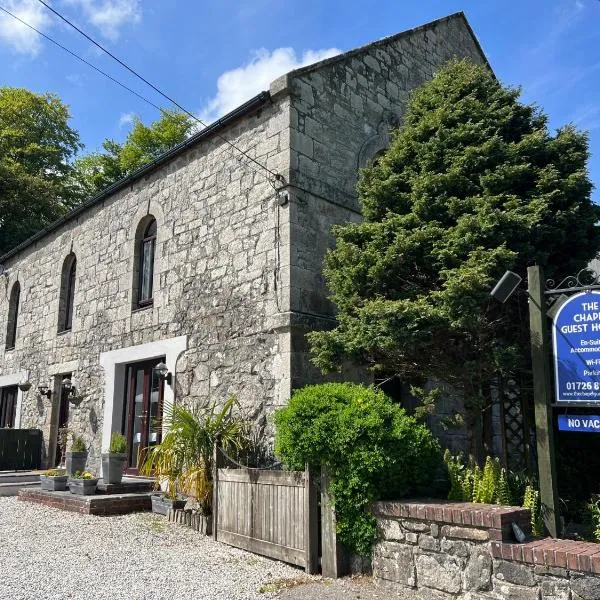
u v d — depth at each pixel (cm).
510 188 630
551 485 468
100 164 2809
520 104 686
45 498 894
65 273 1380
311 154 840
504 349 560
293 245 784
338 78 915
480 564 432
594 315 464
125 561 568
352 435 516
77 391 1204
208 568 553
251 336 811
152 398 1020
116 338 1105
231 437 725
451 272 563
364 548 517
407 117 741
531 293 502
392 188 694
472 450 602
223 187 914
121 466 896
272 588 497
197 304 920
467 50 1273
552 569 392
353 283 656
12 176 2155
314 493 554
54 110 2627
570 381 470
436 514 465
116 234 1171
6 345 1609
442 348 608
